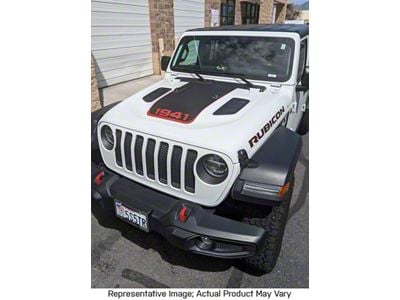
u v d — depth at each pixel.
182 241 1.73
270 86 2.57
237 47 2.80
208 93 2.36
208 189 1.74
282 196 1.67
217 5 11.09
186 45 3.08
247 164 1.73
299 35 2.68
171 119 1.97
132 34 7.28
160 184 1.93
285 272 2.06
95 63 6.48
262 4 16.56
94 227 2.49
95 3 6.07
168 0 8.11
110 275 2.03
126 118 2.09
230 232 1.67
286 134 2.10
